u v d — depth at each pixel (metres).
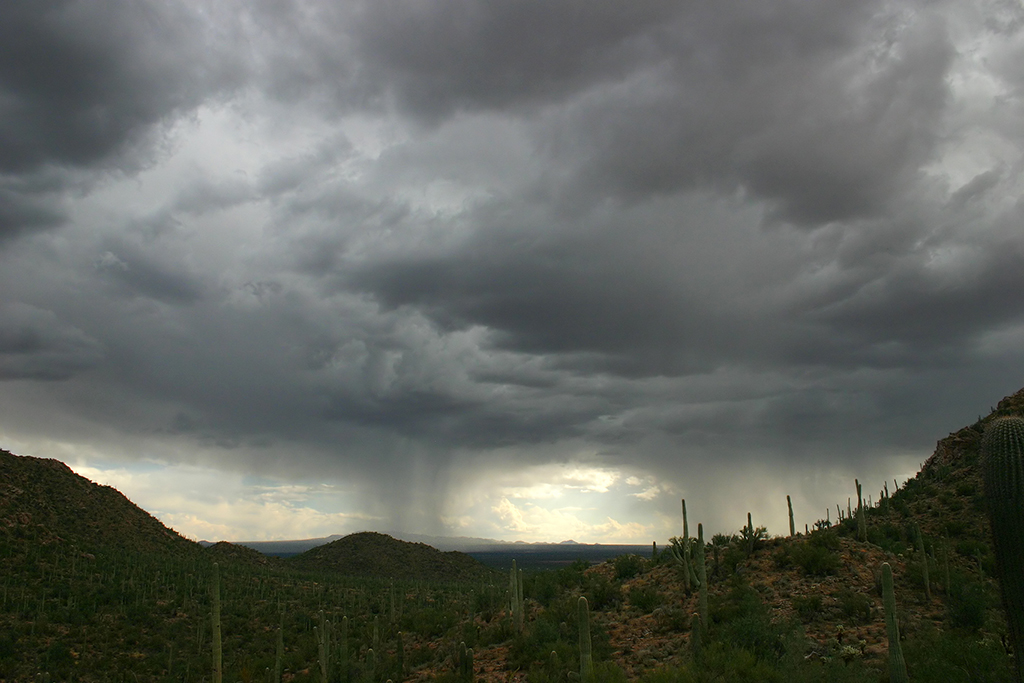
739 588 29.81
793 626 22.70
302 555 143.25
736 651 21.00
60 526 94.38
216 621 28.78
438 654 34.56
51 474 111.00
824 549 31.72
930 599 28.16
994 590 28.45
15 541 80.25
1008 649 17.83
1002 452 12.24
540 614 35.22
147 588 72.44
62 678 45.78
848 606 26.75
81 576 74.31
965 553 34.94
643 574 39.44
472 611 43.47
